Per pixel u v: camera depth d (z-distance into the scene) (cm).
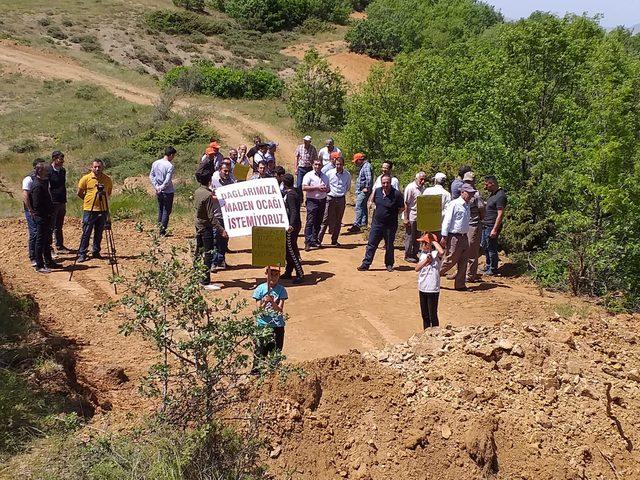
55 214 1224
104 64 4412
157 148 2555
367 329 923
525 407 681
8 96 3500
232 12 6562
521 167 1409
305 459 595
